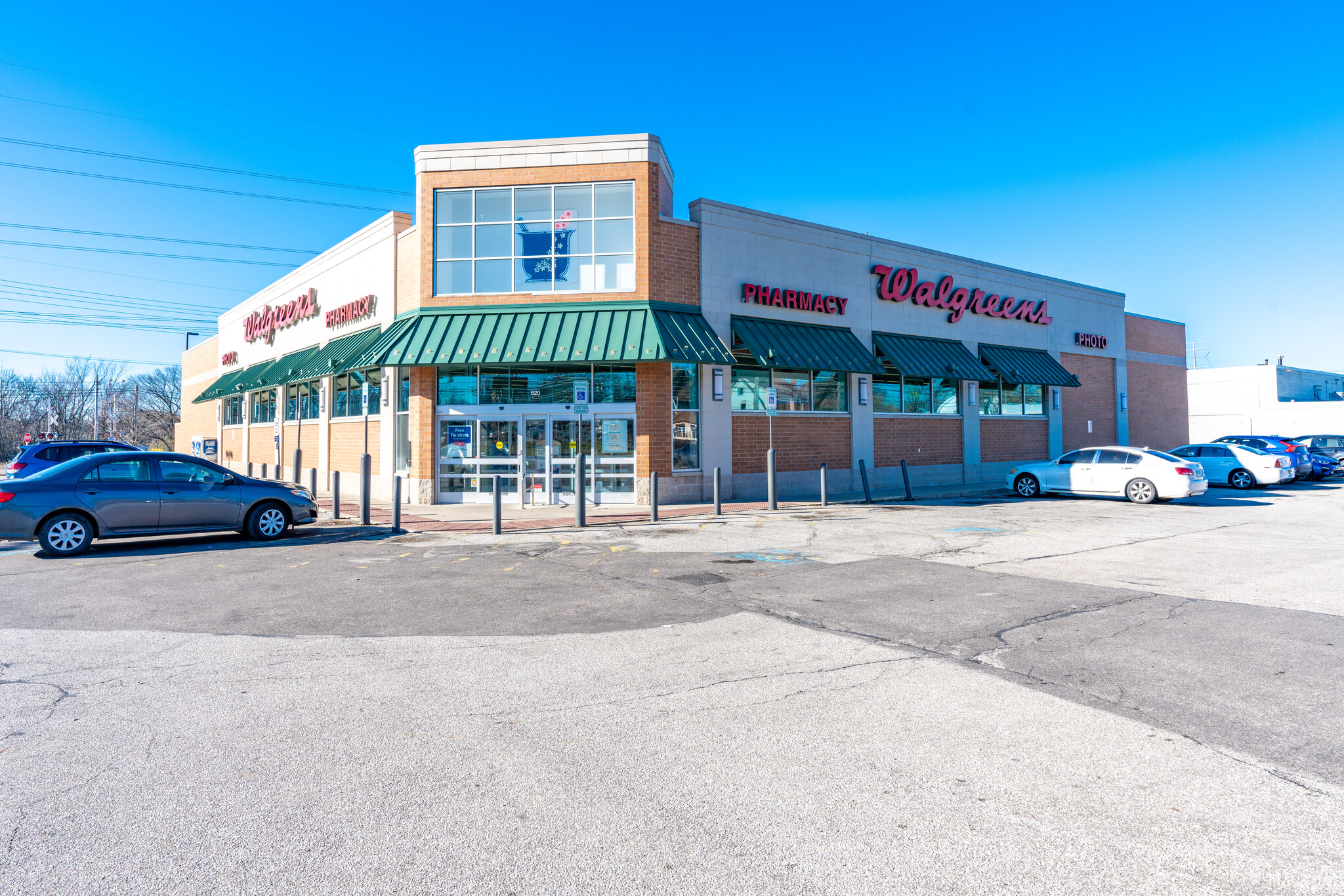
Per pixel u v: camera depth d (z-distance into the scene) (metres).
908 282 22.28
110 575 9.15
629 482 17.53
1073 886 2.68
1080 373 28.41
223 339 33.22
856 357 20.06
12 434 73.94
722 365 18.39
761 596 7.59
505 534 12.77
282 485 12.51
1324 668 5.10
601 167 17.67
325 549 11.20
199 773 3.67
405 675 5.20
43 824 3.18
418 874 2.81
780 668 5.29
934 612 6.86
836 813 3.24
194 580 8.77
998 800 3.34
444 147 17.97
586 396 15.27
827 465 20.41
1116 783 3.48
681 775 3.63
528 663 5.45
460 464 17.67
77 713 4.49
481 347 16.64
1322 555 9.86
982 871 2.79
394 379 18.98
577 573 9.05
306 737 4.12
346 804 3.35
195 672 5.27
